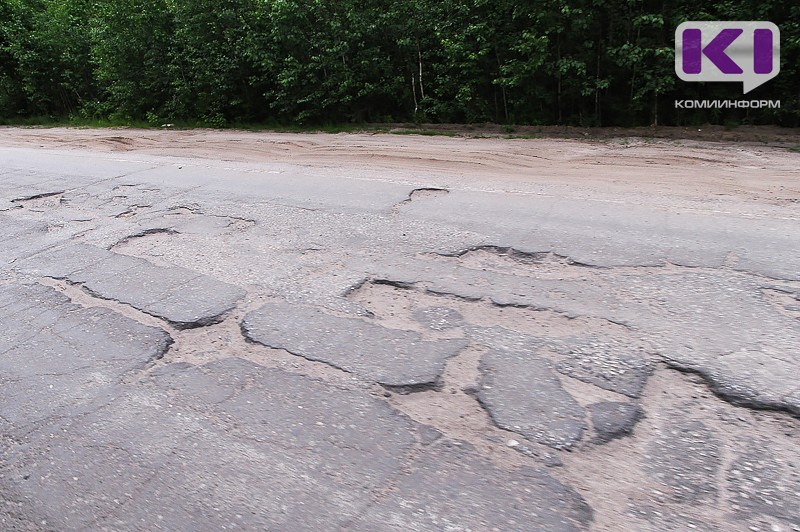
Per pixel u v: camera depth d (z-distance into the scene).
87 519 2.20
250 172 8.16
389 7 13.11
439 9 12.62
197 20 14.61
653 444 2.38
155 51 15.93
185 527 2.12
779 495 2.09
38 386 3.10
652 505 2.08
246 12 14.26
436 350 3.16
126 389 3.01
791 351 2.96
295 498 2.21
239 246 5.00
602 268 4.10
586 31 10.78
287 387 2.92
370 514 2.11
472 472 2.28
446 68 12.70
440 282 4.02
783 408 2.54
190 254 4.86
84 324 3.74
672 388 2.73
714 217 5.11
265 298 3.92
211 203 6.46
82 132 15.52
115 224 5.87
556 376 2.86
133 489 2.33
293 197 6.54
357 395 2.81
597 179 6.97
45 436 2.70
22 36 19.02
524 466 2.29
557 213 5.41
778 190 6.06
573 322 3.37
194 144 11.64
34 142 13.59
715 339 3.10
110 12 16.02
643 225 4.95
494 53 12.14
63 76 18.98
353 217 5.63
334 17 13.24
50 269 4.73
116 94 17.05
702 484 2.16
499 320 3.45
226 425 2.67
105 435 2.67
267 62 13.54
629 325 3.30
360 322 3.52
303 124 14.12
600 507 2.08
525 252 4.47
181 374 3.10
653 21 9.81
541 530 1.99
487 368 2.96
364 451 2.44
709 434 2.42
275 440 2.54
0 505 2.30
